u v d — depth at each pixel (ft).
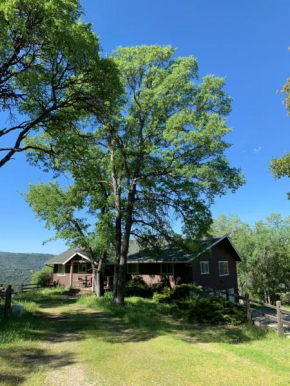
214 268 96.32
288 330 38.27
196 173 53.36
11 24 31.71
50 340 29.68
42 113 42.52
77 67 38.55
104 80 40.81
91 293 92.94
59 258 134.51
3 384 17.88
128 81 63.77
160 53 61.46
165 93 57.36
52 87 39.63
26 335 30.09
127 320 42.01
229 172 54.90
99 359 24.00
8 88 40.47
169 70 62.49
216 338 34.19
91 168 50.26
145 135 62.13
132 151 62.34
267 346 30.81
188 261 82.07
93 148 67.97
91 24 37.96
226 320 43.42
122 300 59.21
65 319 42.88
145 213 70.33
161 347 28.37
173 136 51.37
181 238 69.21
